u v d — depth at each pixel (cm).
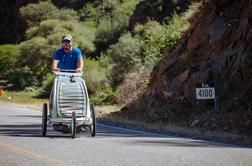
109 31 9788
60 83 1396
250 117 1953
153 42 4178
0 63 9794
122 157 992
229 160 991
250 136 1672
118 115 2831
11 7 12438
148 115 2575
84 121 1391
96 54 9525
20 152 1028
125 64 5656
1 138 1307
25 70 9169
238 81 2223
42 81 8312
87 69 7162
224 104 2177
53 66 1424
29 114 2672
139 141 1366
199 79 2394
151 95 2764
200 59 2542
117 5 11069
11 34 12350
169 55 2822
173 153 1084
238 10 2472
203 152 1123
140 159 970
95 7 11494
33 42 8888
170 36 3988
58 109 1377
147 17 7250
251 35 2234
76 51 1454
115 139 1405
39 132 1548
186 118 2317
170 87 2586
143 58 4972
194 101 2389
